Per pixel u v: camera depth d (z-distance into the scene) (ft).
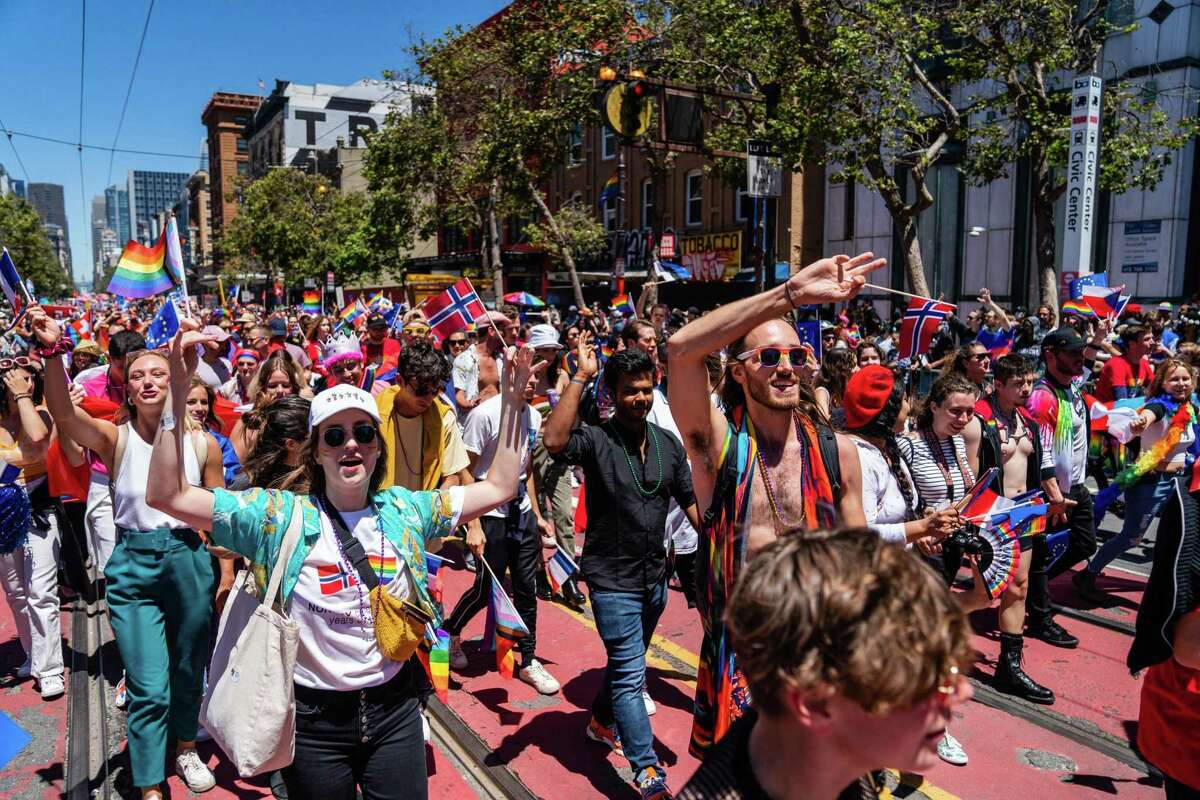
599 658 17.75
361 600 8.40
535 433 16.76
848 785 4.62
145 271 13.66
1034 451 16.40
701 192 90.22
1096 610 19.66
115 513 12.00
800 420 9.36
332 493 8.62
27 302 11.37
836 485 9.19
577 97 57.72
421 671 9.17
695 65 50.19
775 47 46.50
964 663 3.83
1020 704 15.17
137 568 11.84
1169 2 58.34
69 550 18.75
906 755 3.82
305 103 255.09
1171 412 18.72
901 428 16.69
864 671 3.57
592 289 99.71
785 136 42.70
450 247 135.74
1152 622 7.95
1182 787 8.05
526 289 112.16
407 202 83.30
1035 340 39.60
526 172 72.13
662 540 12.50
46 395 11.41
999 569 11.12
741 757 4.46
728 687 8.77
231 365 28.25
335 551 8.41
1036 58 45.50
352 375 24.26
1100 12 47.32
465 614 16.65
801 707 3.88
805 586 3.79
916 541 9.93
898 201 47.80
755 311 7.82
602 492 12.23
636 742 11.76
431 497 9.04
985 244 72.18
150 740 11.74
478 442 16.25
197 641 12.43
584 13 55.67
